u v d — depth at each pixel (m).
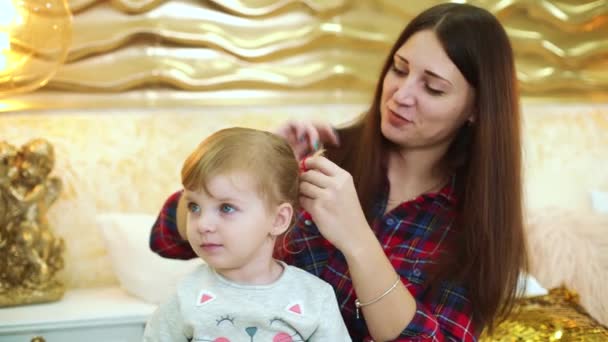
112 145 2.42
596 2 2.57
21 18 1.68
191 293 1.23
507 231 1.40
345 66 2.52
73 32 2.33
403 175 1.52
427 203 1.47
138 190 2.43
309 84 2.49
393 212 1.47
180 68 2.42
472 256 1.39
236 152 1.20
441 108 1.36
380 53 2.52
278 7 2.44
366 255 1.26
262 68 2.47
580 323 1.92
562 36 2.58
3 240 2.19
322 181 1.26
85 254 2.42
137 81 2.39
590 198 2.60
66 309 2.17
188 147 2.46
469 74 1.36
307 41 2.47
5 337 2.06
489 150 1.39
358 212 1.27
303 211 1.50
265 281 1.25
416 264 1.42
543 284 2.16
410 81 1.37
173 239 1.52
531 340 1.84
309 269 1.46
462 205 1.46
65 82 2.35
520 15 2.56
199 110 2.47
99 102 2.40
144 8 2.36
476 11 1.39
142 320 2.14
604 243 2.22
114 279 2.45
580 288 2.14
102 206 2.42
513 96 1.41
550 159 2.62
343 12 2.49
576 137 2.62
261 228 1.20
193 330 1.20
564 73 2.60
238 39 2.44
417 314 1.30
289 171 1.26
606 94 2.62
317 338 1.23
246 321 1.20
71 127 2.39
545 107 2.61
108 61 2.38
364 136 1.51
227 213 1.18
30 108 2.35
